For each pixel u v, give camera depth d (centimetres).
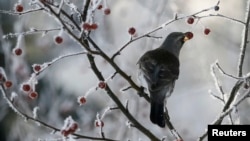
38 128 1400
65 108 1513
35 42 1481
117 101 787
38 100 1498
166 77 866
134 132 1274
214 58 1792
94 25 711
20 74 1298
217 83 868
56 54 1528
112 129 1440
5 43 1310
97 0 715
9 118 1435
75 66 1575
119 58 1390
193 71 1875
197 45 1794
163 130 1370
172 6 1346
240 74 836
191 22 802
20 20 1346
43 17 1452
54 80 1568
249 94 780
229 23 1825
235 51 1802
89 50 730
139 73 894
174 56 943
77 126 704
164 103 841
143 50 1338
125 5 1578
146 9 1492
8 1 1438
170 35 955
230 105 832
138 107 1280
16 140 1439
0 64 1348
